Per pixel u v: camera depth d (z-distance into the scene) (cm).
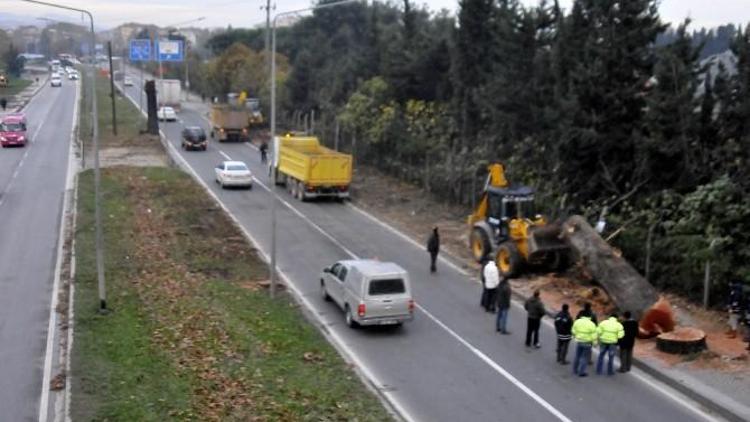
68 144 6272
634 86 3053
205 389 1655
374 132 5138
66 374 1769
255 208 3981
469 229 3466
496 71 4178
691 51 3048
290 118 7725
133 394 1620
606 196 3067
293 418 1532
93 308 2238
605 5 3161
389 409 1655
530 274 2772
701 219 2459
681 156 2784
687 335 2034
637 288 2245
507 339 2169
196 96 12100
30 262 2872
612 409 1703
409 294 2195
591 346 1922
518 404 1723
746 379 1838
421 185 4572
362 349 2069
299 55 8144
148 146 6169
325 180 4147
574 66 3400
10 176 4734
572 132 3041
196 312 2198
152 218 3562
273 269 2475
